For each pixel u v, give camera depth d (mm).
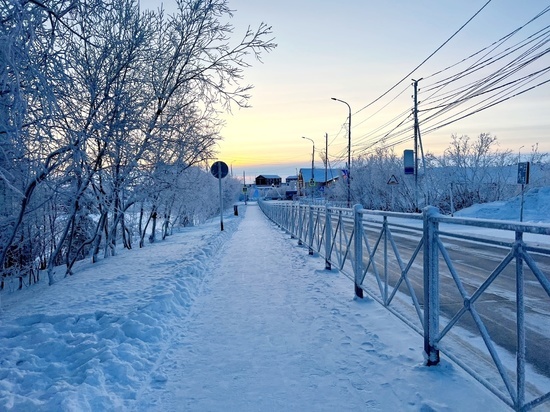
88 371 3383
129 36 8297
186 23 9727
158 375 3539
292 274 7969
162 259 10711
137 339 4305
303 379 3371
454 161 28578
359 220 5762
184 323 5133
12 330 5000
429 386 3137
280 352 3980
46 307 6059
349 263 8922
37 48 4688
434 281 3438
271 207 29203
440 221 3238
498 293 6016
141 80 8570
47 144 5746
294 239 14930
